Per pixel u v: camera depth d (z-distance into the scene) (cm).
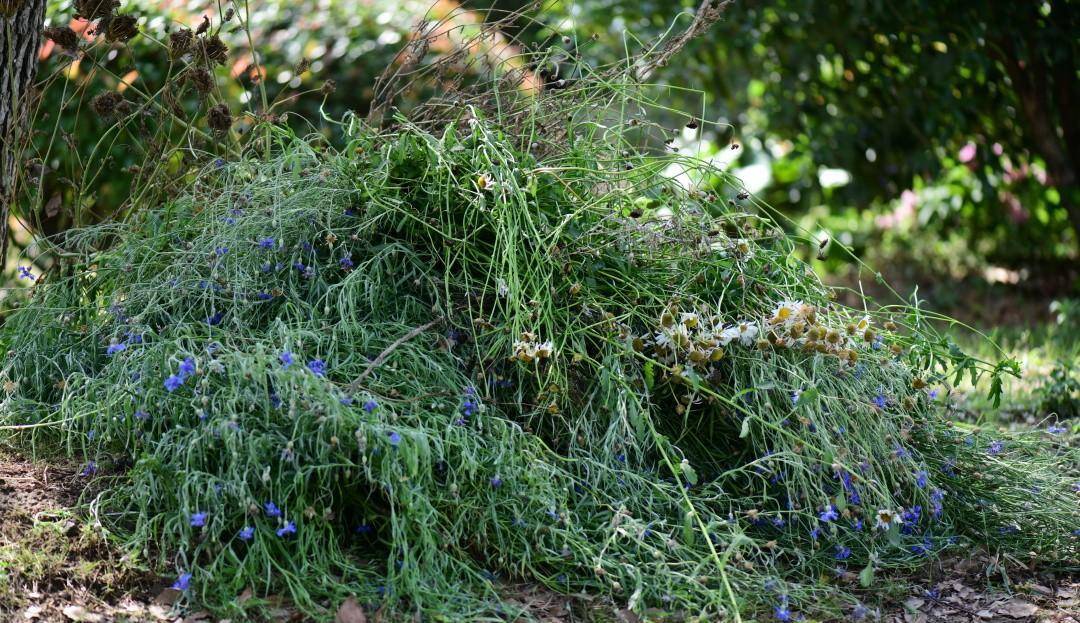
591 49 712
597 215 341
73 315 355
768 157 829
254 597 260
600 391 317
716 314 326
